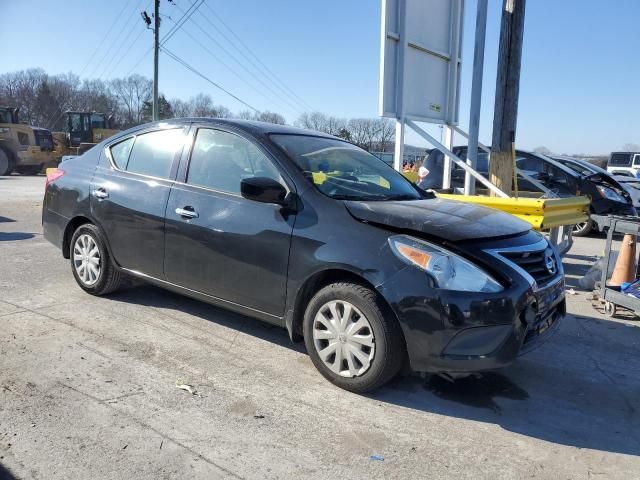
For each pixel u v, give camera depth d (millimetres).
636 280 5508
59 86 72875
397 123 7848
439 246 3246
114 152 5031
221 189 4137
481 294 3139
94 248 5027
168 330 4430
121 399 3279
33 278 5777
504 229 3623
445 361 3170
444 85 8898
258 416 3174
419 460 2830
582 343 4676
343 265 3393
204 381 3574
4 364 3660
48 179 5523
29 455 2686
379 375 3348
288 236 3654
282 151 3982
